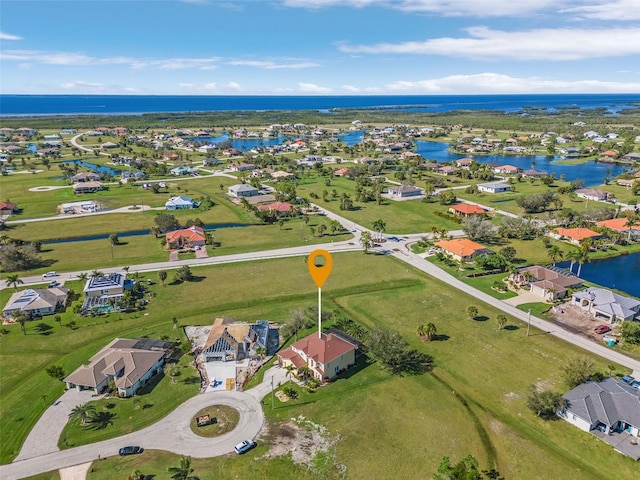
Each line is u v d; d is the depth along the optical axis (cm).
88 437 6297
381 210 18700
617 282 11462
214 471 5684
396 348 7875
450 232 15588
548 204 18500
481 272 12012
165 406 6925
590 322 9344
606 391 6706
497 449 6066
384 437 6262
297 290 11012
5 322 9512
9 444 6181
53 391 7300
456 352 8344
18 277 11862
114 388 7288
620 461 5841
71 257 13325
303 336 8894
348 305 10250
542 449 6059
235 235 15475
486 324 9331
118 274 11138
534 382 7444
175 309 10038
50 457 5950
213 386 7406
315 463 5806
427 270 12244
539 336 8838
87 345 8612
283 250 13912
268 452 5988
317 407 6869
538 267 11356
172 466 5759
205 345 8419
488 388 7325
